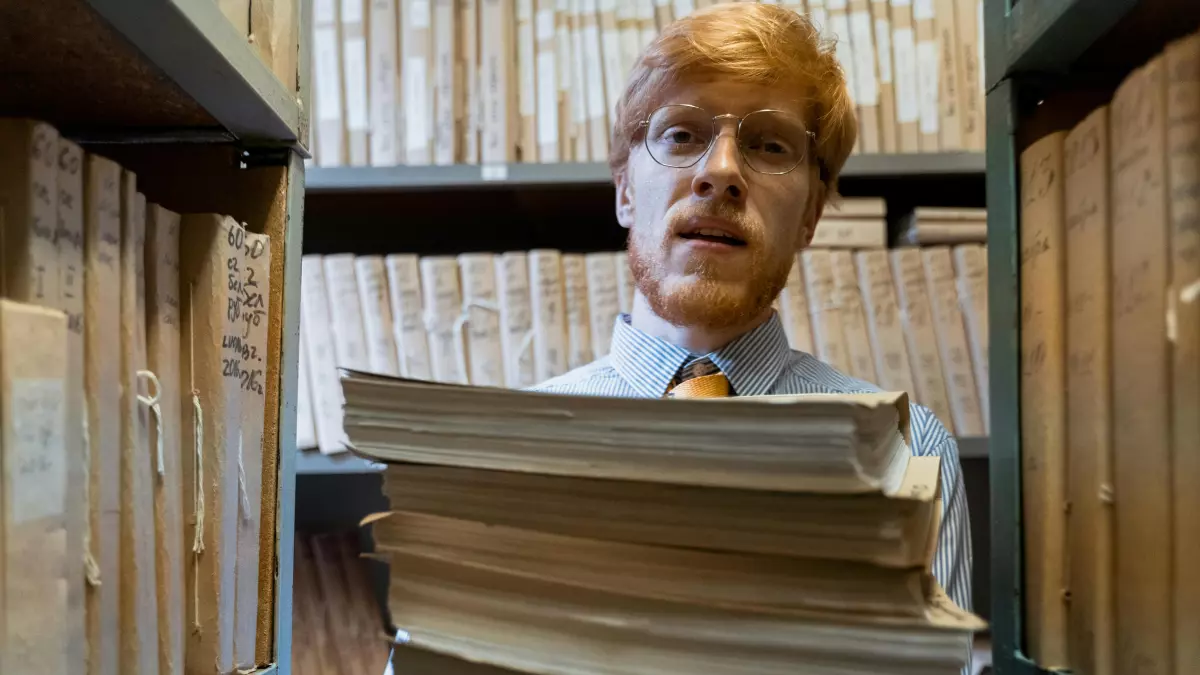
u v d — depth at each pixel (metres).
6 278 0.30
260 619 0.47
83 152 0.33
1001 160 0.46
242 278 0.44
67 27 0.34
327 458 1.05
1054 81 0.45
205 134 0.48
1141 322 0.34
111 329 0.35
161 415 0.39
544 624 0.31
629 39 1.09
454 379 1.06
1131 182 0.34
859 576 0.27
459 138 1.09
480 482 0.31
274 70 0.47
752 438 0.26
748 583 0.28
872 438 0.25
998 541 0.45
